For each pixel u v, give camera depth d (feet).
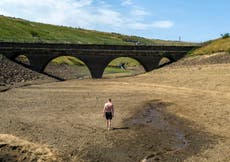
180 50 395.55
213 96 206.80
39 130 128.98
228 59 326.85
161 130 132.16
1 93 222.69
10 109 170.60
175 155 104.17
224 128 134.82
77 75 418.10
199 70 310.45
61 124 140.26
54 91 240.32
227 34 409.49
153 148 110.52
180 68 339.98
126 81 305.12
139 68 573.74
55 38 636.89
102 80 323.98
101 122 144.77
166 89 245.04
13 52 344.28
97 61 367.66
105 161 98.63
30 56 349.00
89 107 178.70
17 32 549.13
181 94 219.82
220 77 266.36
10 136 90.89
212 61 335.67
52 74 370.94
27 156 84.74
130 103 189.78
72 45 359.05
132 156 103.14
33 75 321.11
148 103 188.55
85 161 97.60
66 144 111.24
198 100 193.98
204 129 133.59
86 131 129.29
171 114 160.35
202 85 248.52
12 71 304.71
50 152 88.74
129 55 377.30
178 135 125.59
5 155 83.87
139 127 136.46
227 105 176.65
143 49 380.78
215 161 99.19
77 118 152.25
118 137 121.80
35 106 180.04
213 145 113.70
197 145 113.80
